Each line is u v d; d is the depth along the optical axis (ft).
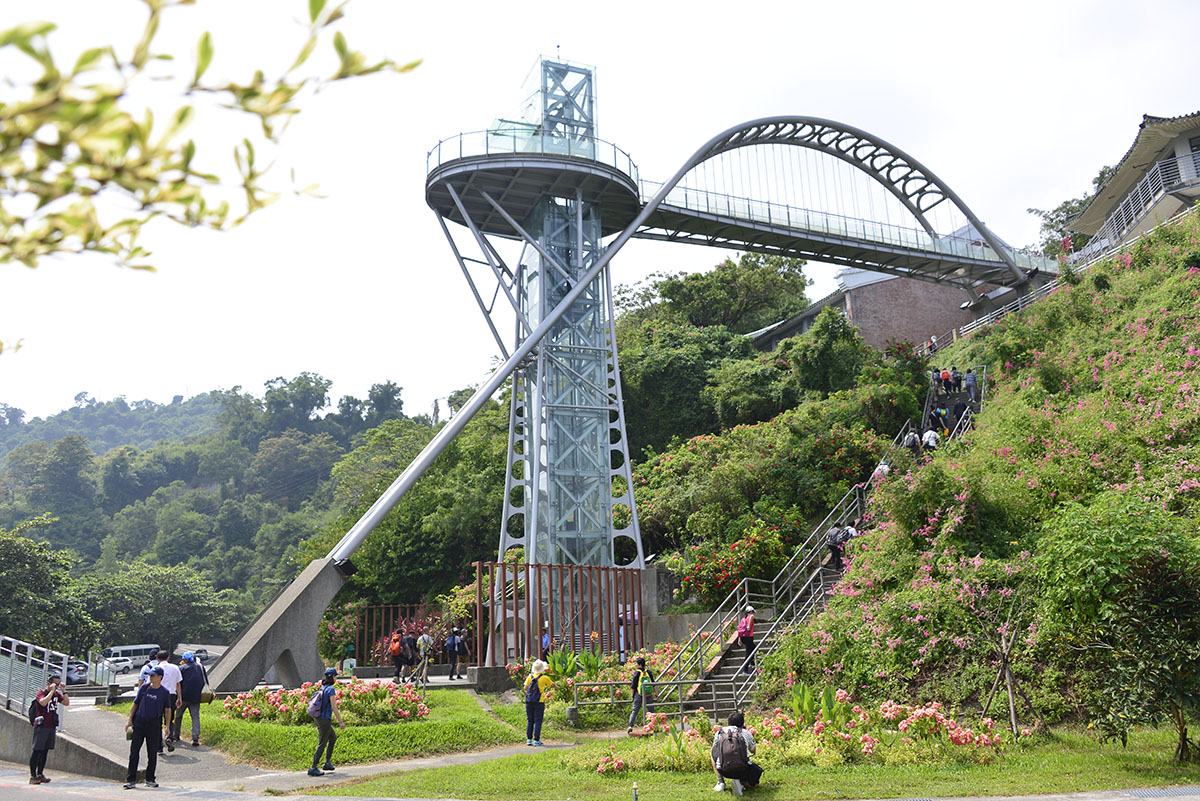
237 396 533.14
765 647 68.69
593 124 115.65
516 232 123.13
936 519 63.31
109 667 91.40
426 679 76.79
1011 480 65.82
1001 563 56.08
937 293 180.24
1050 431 71.51
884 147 146.61
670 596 95.66
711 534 94.73
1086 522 39.65
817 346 128.67
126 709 64.85
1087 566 38.24
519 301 116.57
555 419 108.27
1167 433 62.80
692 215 129.70
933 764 40.93
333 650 128.36
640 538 104.12
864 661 57.41
